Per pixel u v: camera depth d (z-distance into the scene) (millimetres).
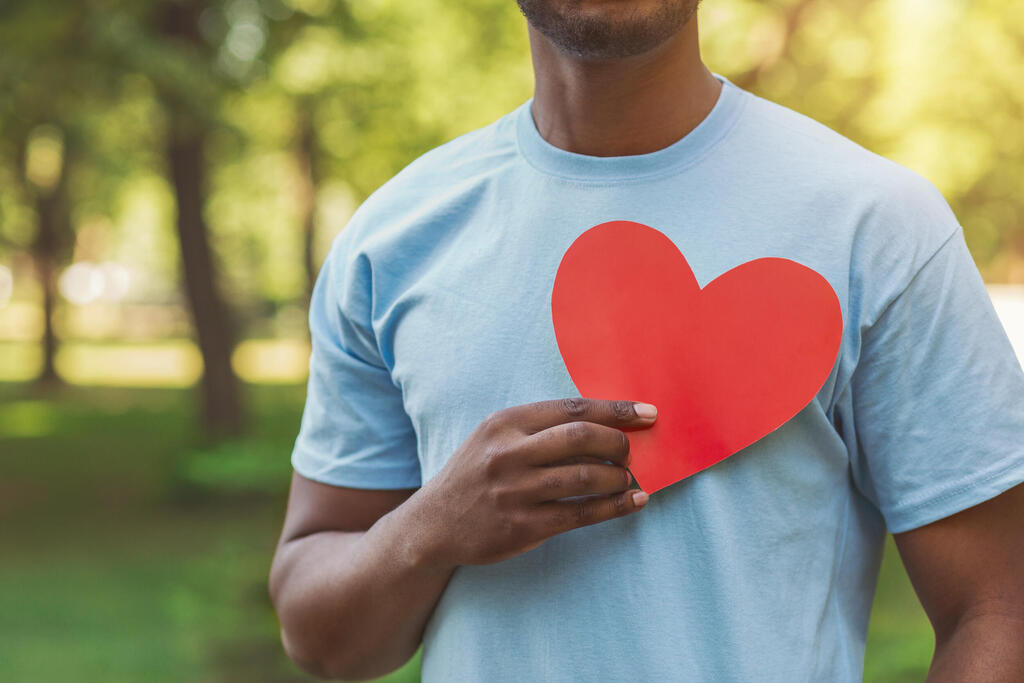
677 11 1101
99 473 13117
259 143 15008
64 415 19250
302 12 10047
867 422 1135
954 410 1093
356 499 1373
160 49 8273
